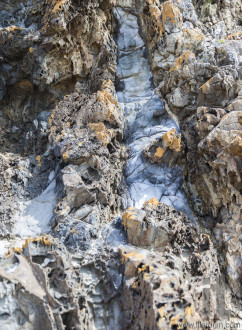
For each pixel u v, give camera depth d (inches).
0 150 335.0
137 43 355.9
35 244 204.7
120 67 347.6
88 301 193.6
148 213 226.7
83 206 239.6
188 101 294.4
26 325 176.9
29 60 328.5
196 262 202.5
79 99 313.6
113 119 286.7
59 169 274.5
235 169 225.9
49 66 328.5
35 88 346.6
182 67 298.0
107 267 205.0
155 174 272.4
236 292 206.8
